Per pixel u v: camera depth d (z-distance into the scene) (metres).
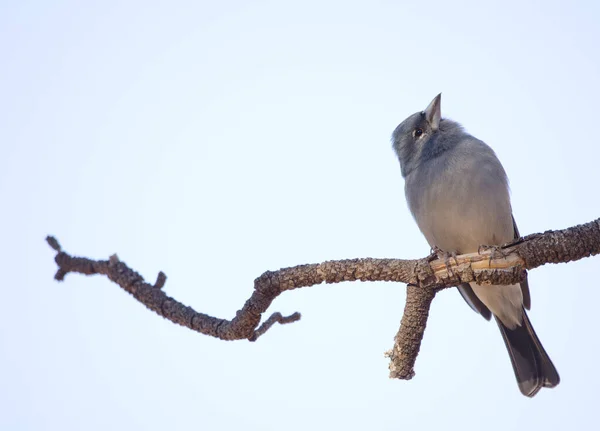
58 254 7.20
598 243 7.12
